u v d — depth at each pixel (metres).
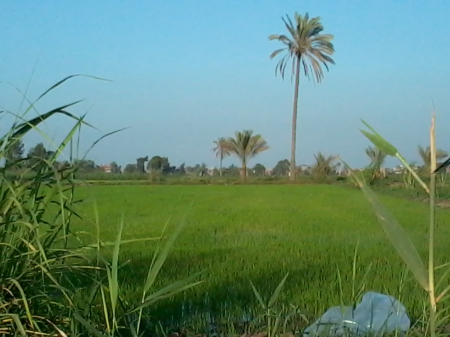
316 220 15.45
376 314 4.13
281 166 62.12
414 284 6.07
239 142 53.75
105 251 8.30
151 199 24.27
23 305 2.96
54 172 2.83
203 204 21.59
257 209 19.42
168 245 3.02
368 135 1.93
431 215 1.90
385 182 31.19
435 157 1.86
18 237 2.92
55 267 3.03
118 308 3.90
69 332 3.05
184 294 5.61
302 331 4.11
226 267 7.47
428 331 3.91
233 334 4.33
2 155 2.87
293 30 48.69
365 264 7.85
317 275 6.87
